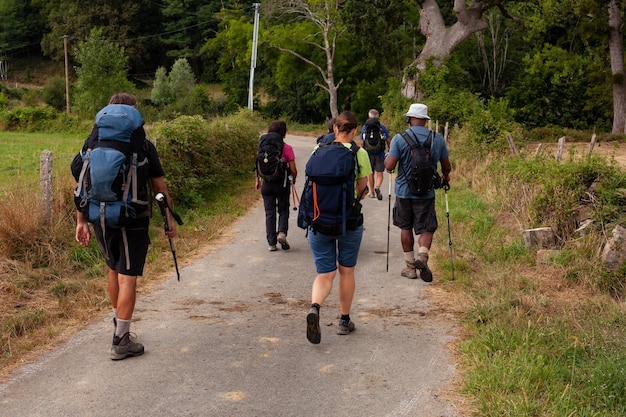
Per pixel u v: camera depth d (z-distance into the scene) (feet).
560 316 18.57
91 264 24.30
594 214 25.02
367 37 126.72
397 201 22.65
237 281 23.38
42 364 15.61
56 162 33.58
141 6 287.89
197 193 39.96
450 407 13.33
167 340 17.24
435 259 25.88
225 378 14.79
